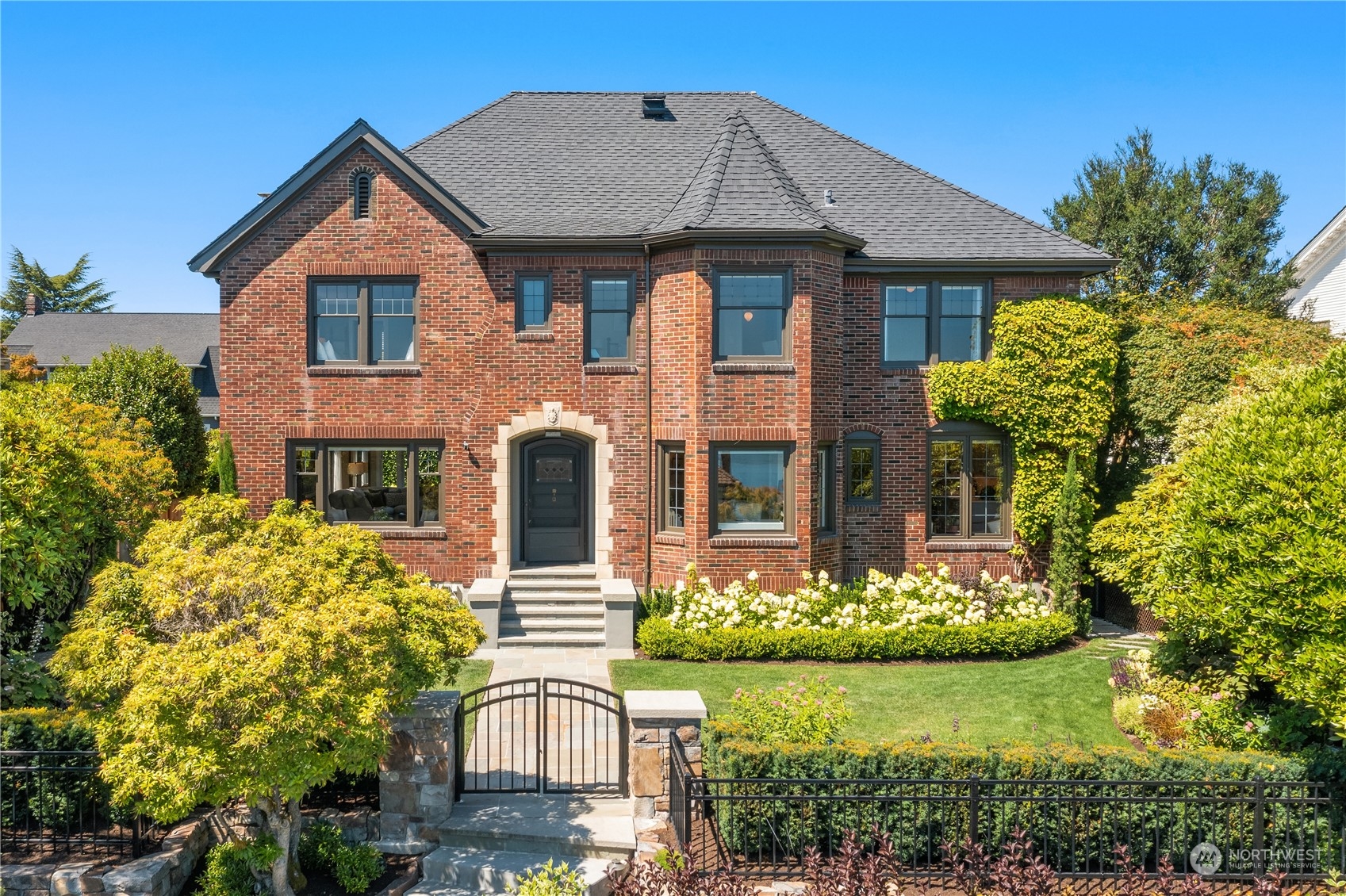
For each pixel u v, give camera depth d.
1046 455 18.48
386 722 8.63
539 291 18.42
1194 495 9.59
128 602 8.91
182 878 8.85
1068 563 17.58
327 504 18.52
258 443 18.22
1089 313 18.39
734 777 8.93
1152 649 15.19
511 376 18.28
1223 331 18.66
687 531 17.56
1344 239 31.42
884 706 13.25
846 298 18.59
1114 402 18.97
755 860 8.82
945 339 18.83
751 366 17.17
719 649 15.41
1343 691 8.20
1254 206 34.75
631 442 18.33
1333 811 8.55
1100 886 8.45
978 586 18.30
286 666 7.51
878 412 18.75
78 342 43.88
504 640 16.50
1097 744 11.97
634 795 9.74
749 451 17.53
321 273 18.09
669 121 21.52
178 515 21.44
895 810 8.75
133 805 8.70
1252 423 9.69
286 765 7.56
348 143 17.78
